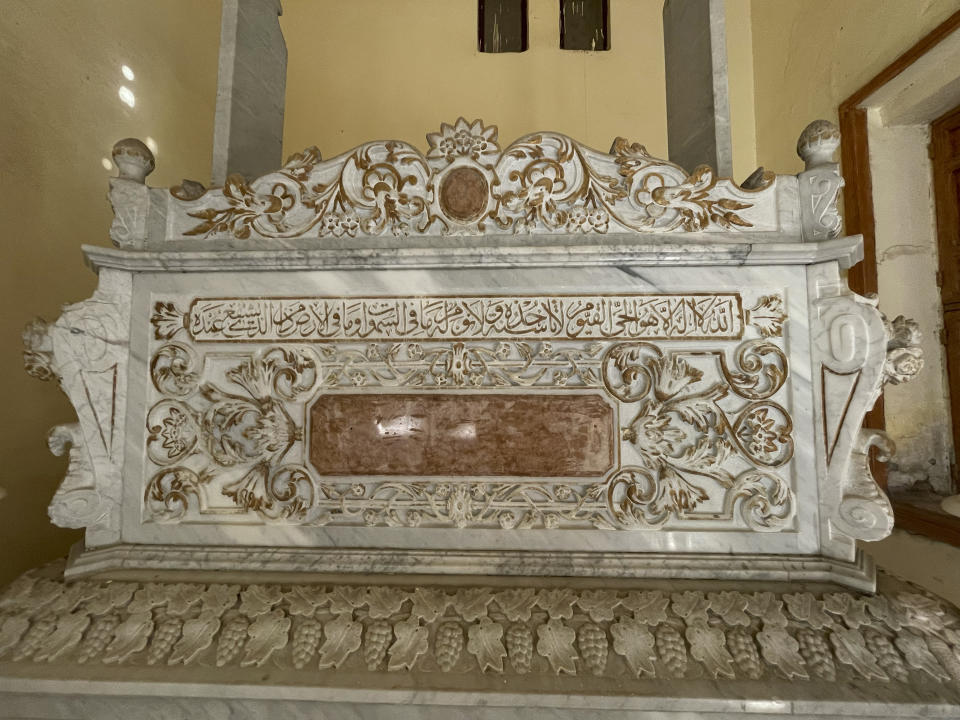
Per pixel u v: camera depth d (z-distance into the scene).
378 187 1.31
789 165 2.64
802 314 1.22
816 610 1.04
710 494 1.23
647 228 1.28
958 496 1.21
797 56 2.59
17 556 1.68
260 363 1.29
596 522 1.23
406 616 1.05
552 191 1.30
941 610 1.04
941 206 1.98
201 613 1.05
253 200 1.33
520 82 3.18
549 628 1.01
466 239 1.30
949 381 1.96
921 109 1.95
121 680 0.93
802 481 1.20
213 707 0.96
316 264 1.28
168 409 1.30
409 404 1.27
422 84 3.19
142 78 2.22
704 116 1.55
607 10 3.21
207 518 1.28
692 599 1.08
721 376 1.25
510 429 1.25
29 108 1.70
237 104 1.57
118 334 1.29
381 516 1.26
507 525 1.23
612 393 1.25
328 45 3.21
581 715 0.94
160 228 1.34
